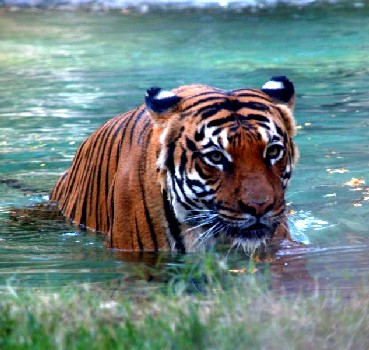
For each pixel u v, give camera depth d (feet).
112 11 127.85
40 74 80.18
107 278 33.73
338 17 113.29
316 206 42.27
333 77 74.54
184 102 35.50
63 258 36.83
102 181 39.47
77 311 26.89
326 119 59.77
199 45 94.43
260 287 29.35
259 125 33.88
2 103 67.67
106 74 78.69
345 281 31.89
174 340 24.14
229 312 26.30
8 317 26.21
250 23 110.73
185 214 35.14
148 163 36.35
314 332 24.67
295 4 127.65
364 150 51.98
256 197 32.96
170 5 131.75
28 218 42.57
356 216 40.81
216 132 33.81
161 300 27.50
